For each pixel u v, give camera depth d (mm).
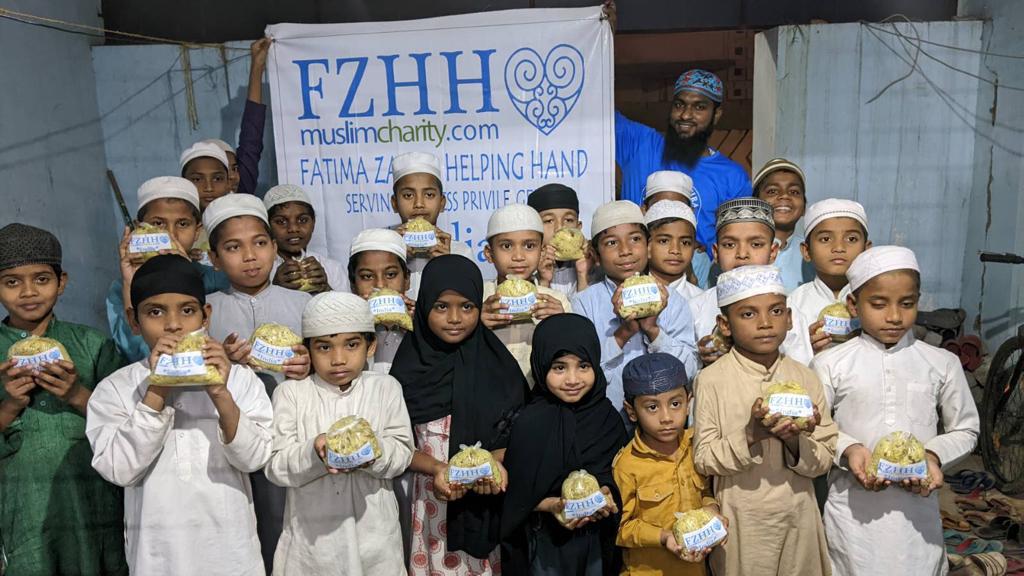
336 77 5680
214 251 3844
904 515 3262
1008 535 4617
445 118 5691
